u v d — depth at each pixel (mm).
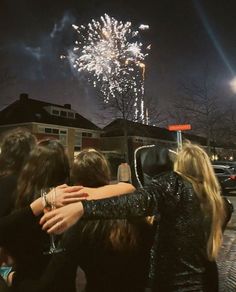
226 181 21344
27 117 39312
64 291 1788
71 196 1710
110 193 1943
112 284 2002
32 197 1984
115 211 1772
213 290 2055
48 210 1724
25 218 1750
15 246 1814
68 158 2193
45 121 40031
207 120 35312
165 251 1979
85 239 1873
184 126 5980
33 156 2064
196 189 2039
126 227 1995
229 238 9383
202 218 2018
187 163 2131
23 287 1771
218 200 2092
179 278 1948
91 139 46750
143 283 2082
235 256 7547
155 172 2543
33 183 2014
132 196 1872
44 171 2025
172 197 1982
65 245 1822
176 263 1957
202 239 2008
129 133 47375
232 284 5812
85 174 2141
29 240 1802
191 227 1987
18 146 2373
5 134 2568
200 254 1993
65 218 1623
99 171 2158
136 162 2617
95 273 1988
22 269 1855
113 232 1947
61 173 2107
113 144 47938
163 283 1946
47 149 2098
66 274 1792
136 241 2055
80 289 4059
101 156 2223
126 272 2023
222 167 21781
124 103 33469
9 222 1757
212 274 2064
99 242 1921
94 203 1729
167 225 1988
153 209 1918
